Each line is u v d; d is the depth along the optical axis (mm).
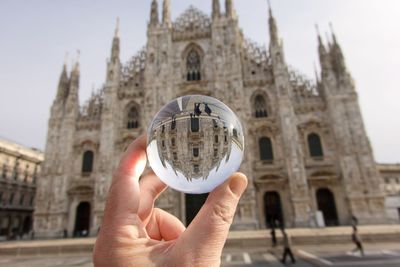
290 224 39188
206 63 49219
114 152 46094
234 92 45000
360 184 39031
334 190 40438
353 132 41219
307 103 44500
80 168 46531
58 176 44969
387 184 71438
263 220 40000
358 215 38000
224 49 47969
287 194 40594
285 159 41719
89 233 42031
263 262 20109
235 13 52031
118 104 49125
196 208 41562
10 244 33906
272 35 47875
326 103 43938
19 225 65875
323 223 36594
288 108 43312
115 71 49969
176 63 50094
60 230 42125
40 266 22188
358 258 20078
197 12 53812
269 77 46750
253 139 44031
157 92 47344
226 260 21375
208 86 47594
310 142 43188
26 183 68812
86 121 49031
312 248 26391
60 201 43750
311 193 40781
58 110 48781
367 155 40000
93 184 45062
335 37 46781
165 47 50156
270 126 44062
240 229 37938
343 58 44875
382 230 30656
